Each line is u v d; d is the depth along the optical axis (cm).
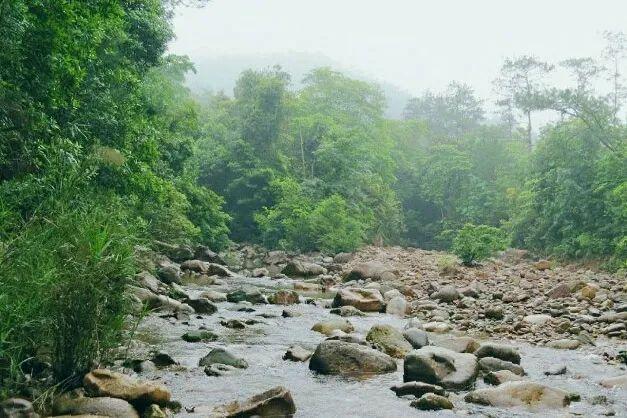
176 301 1030
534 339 878
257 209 3844
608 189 2808
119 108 1327
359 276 1919
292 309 1152
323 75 5506
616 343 855
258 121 3956
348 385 580
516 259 3117
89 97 1211
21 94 905
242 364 645
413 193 5897
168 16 2153
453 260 2469
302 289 1608
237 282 1753
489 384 597
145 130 1455
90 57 1126
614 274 2225
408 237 5559
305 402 519
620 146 2961
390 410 501
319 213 3391
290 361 683
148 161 1462
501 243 2553
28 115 901
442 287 1479
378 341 744
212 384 564
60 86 1021
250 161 3834
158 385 470
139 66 1554
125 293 541
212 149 4003
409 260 2908
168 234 1998
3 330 447
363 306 1193
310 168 4300
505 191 4875
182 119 2259
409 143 6706
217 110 4984
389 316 1124
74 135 1063
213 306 1052
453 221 5203
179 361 652
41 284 464
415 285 1684
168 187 1666
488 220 4850
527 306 1192
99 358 514
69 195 636
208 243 2967
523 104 3362
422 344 770
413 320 977
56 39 942
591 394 568
